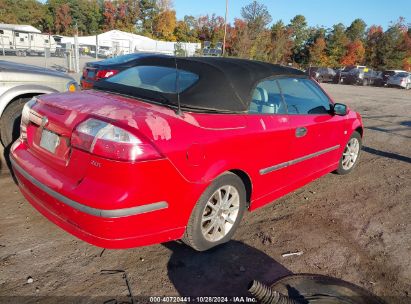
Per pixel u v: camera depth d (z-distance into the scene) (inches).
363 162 252.8
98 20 3558.1
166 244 127.1
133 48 1443.2
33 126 123.0
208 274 112.5
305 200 175.9
